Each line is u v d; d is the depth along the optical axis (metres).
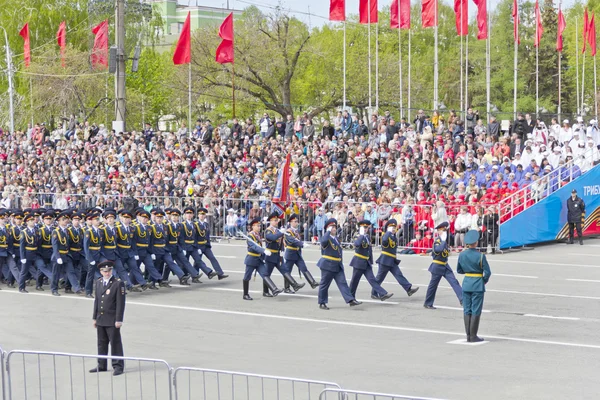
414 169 48.44
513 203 44.88
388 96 96.50
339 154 52.03
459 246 43.62
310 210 48.34
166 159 58.16
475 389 18.98
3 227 36.03
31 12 103.50
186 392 19.03
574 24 112.06
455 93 119.12
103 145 64.06
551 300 30.77
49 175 61.78
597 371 20.52
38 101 95.50
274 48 89.25
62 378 20.81
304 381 14.00
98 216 33.31
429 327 26.53
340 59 97.38
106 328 21.19
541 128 50.97
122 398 18.75
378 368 21.06
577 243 46.72
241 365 21.67
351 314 28.97
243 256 44.66
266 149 56.22
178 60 63.69
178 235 35.66
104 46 86.56
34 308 31.11
